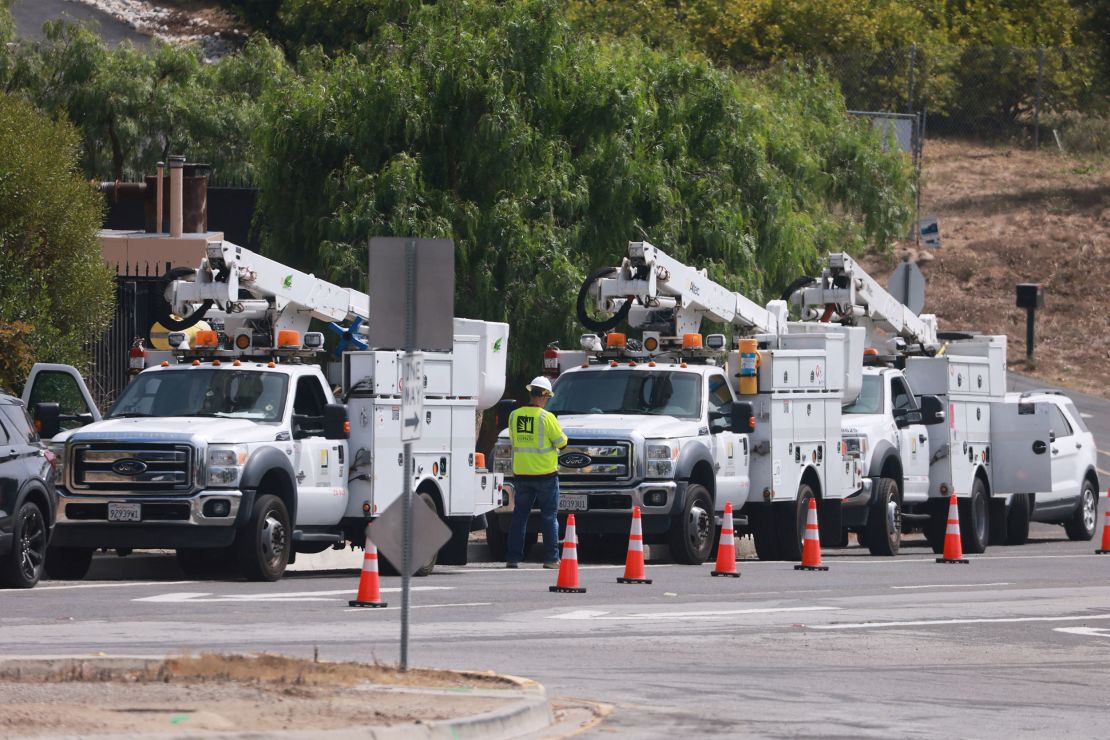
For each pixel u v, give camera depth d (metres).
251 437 52.19
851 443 69.69
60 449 53.22
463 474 60.06
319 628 39.53
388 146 85.88
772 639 39.50
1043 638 40.69
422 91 85.12
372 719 25.70
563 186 84.19
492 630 40.00
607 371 65.62
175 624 39.72
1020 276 169.25
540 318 82.50
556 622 41.88
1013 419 80.62
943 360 76.00
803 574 58.53
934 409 73.38
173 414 54.38
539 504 61.47
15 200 70.75
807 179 104.19
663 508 61.19
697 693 31.33
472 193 85.94
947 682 33.62
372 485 56.06
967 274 169.50
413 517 31.56
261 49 155.12
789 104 113.44
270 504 52.31
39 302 69.56
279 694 27.98
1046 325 160.25
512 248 82.50
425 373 58.22
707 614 44.25
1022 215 183.88
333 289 60.91
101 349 76.25
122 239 102.56
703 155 92.25
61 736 23.22
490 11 88.81
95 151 148.88
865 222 116.31
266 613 42.59
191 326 58.16
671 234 86.56
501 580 54.34
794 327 73.19
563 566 50.00
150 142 149.25
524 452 58.97
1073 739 27.48
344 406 54.47
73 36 149.25
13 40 153.12
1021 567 63.78
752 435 66.19
